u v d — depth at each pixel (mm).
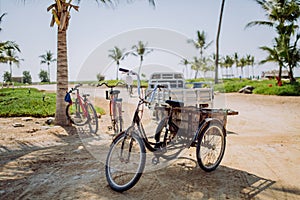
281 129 7371
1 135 6473
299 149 5395
